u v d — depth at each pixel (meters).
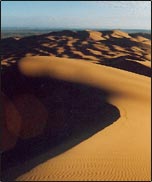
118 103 33.00
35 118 33.00
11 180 17.58
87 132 26.41
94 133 23.56
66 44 101.94
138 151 19.75
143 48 112.81
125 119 27.00
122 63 63.62
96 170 17.03
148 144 21.11
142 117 28.03
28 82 39.56
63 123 31.12
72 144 21.83
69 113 32.81
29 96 37.09
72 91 37.19
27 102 36.00
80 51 94.19
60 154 19.48
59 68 42.53
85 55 89.62
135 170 17.28
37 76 40.50
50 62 44.12
